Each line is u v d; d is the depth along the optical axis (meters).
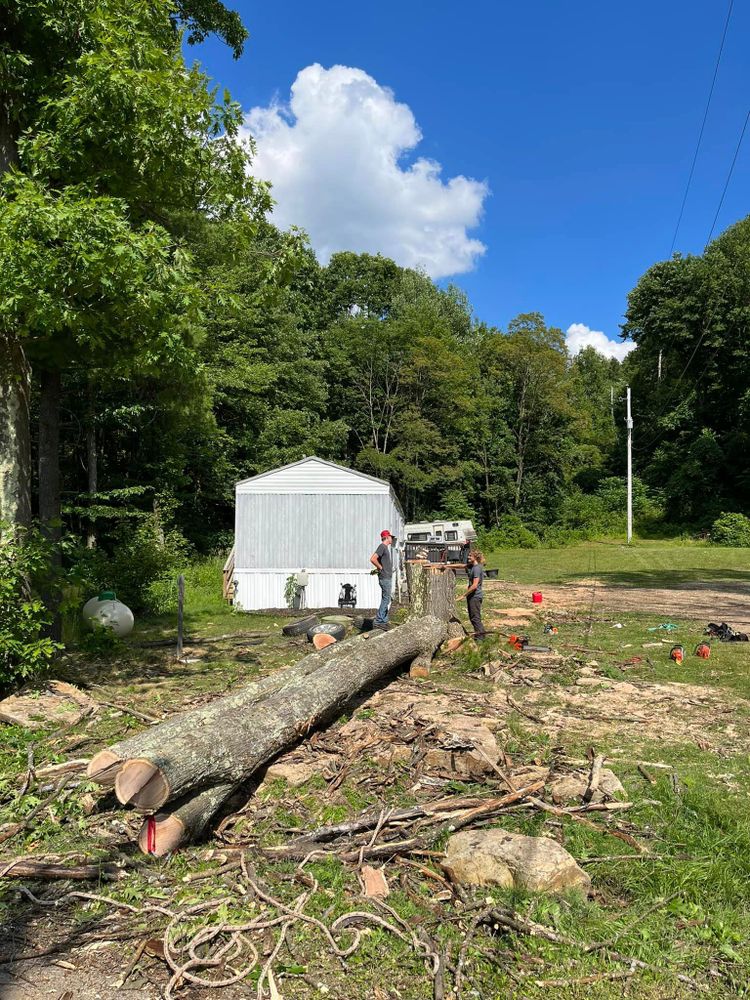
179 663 9.40
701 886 3.55
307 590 16.61
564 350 51.69
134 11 7.90
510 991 2.77
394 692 7.35
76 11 7.65
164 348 8.12
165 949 2.97
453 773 4.96
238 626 13.39
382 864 3.77
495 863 3.52
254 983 2.82
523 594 19.00
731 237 52.00
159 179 8.57
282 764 4.96
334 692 5.85
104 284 6.76
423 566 11.06
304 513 16.73
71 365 10.11
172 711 6.77
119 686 7.90
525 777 4.83
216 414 30.06
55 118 7.77
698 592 19.59
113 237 6.61
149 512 23.45
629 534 43.03
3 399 7.69
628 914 3.31
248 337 31.53
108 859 3.82
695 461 48.00
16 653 6.86
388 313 53.56
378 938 3.08
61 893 3.49
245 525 16.66
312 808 4.45
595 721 6.50
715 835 4.11
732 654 9.88
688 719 6.60
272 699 5.36
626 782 4.99
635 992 2.77
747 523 41.91
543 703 7.12
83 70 7.45
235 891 3.48
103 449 23.84
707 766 5.33
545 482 50.41
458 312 57.94
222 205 9.46
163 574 17.17
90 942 3.10
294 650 10.42
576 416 51.00
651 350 54.78
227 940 3.11
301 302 44.88
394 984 2.82
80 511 20.14
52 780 4.90
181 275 7.31
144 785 3.69
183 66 8.18
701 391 51.28
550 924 3.19
